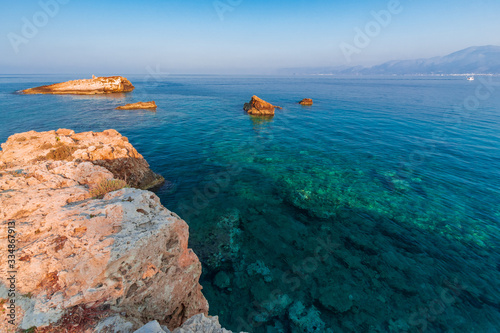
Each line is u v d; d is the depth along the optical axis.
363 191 21.41
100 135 20.70
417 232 16.20
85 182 9.63
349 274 13.05
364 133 40.94
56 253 5.79
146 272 6.35
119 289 5.67
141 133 38.12
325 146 34.22
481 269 13.33
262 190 21.30
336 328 10.49
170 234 7.20
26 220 6.54
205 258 13.70
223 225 16.41
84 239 6.00
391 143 35.44
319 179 23.67
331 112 60.50
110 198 7.62
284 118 53.28
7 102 68.81
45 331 4.77
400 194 20.91
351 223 17.09
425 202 19.64
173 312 7.28
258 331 10.31
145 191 8.08
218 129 42.53
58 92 96.06
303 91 117.69
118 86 103.88
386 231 16.28
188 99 82.94
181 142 34.16
